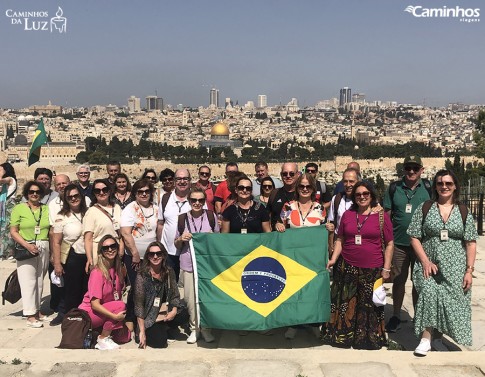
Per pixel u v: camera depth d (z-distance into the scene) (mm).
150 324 5176
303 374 4207
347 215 5105
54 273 5992
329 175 90438
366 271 5027
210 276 5168
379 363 4391
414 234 4852
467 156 95062
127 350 4711
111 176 7691
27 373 4266
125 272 5961
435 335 5117
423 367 4336
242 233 5297
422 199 5527
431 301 4672
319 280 5148
